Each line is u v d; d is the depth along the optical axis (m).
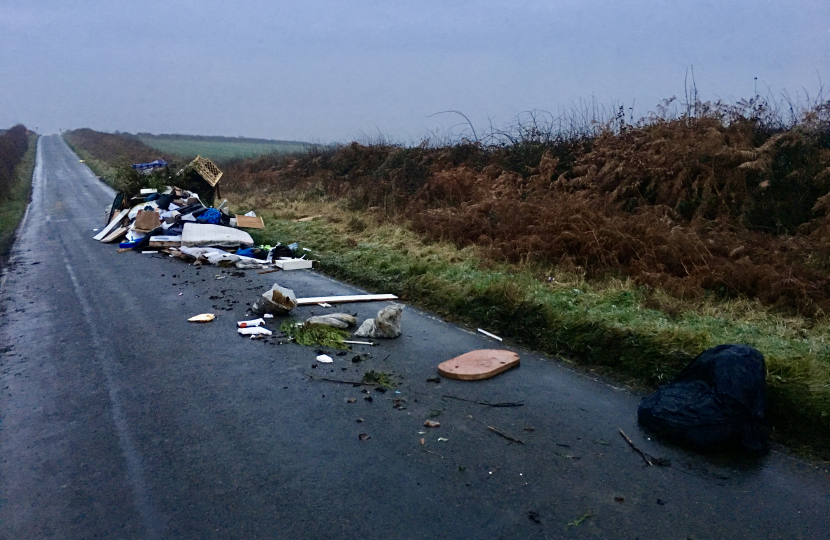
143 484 3.57
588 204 9.30
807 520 3.14
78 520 3.23
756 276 6.77
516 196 11.45
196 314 7.39
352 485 3.51
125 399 4.84
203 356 5.82
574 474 3.61
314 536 3.04
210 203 17.92
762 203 8.51
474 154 14.85
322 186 19.30
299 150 28.09
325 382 5.12
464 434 4.14
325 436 4.13
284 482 3.55
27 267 10.98
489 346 6.04
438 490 3.44
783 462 3.76
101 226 16.66
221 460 3.82
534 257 8.58
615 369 5.27
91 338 6.51
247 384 5.09
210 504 3.34
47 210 21.09
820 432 4.02
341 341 6.15
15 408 4.74
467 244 10.22
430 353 5.84
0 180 26.00
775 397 4.26
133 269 10.43
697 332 5.29
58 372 5.51
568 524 3.11
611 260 7.98
